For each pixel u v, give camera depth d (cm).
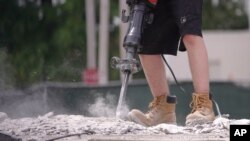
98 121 986
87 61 5078
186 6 1023
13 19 5141
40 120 990
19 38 5100
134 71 985
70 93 1446
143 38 1073
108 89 1622
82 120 993
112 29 6269
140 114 1068
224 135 887
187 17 1021
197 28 1019
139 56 1090
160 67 1088
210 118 1001
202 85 1015
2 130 913
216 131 929
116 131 910
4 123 971
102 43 4756
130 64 975
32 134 893
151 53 1077
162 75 1089
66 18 5344
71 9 5350
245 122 950
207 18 8781
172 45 1084
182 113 2181
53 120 993
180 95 2206
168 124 980
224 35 7650
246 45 7625
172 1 1045
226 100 2791
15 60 4975
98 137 852
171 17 1063
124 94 984
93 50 4888
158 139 835
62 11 5350
